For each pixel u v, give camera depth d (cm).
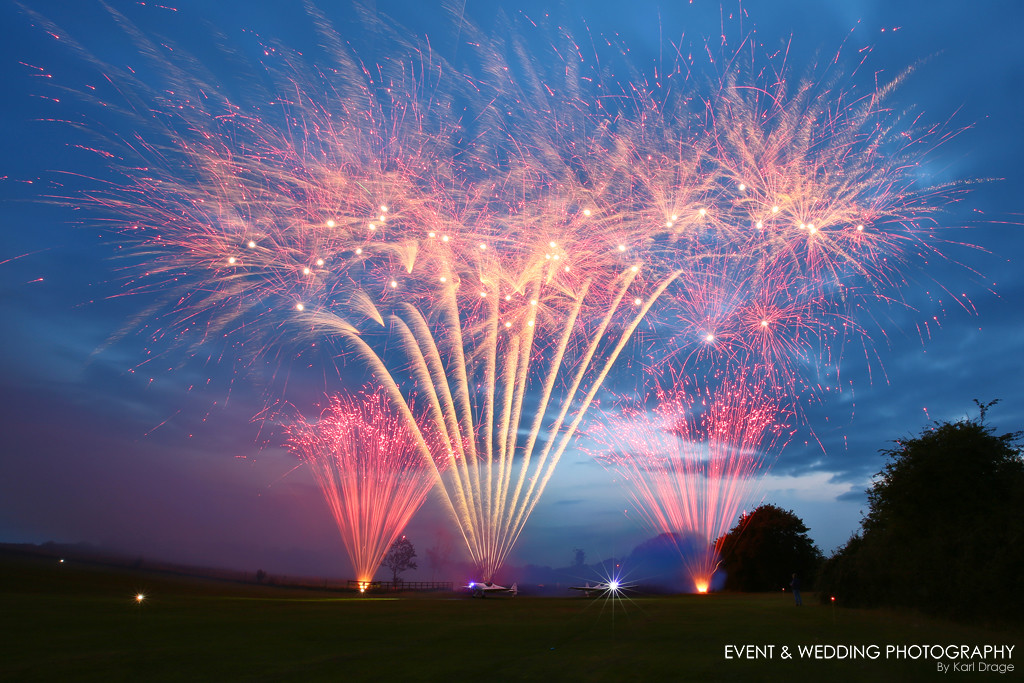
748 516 5944
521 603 3628
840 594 3153
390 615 2762
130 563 6175
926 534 2625
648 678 1368
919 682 1328
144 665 1518
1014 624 2116
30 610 2652
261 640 1927
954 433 2681
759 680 1345
